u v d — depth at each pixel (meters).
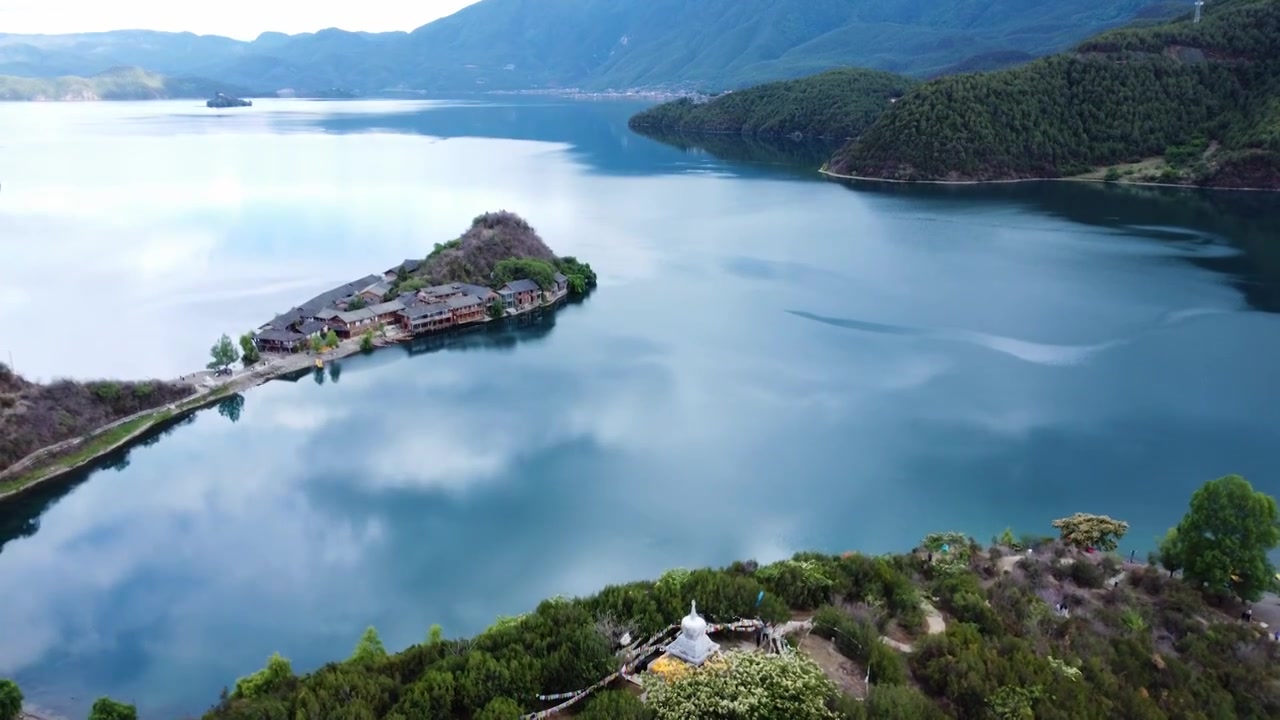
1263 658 61.66
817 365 134.00
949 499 94.38
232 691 67.06
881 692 47.78
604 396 124.06
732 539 87.69
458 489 98.06
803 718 44.66
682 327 155.75
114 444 110.12
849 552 78.75
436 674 51.47
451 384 130.88
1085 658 58.09
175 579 82.62
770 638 56.56
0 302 174.38
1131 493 95.12
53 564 85.38
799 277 188.00
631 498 95.31
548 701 51.22
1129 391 121.38
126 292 182.88
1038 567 74.81
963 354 137.00
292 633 74.75
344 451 108.38
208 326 161.12
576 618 58.22
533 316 165.62
